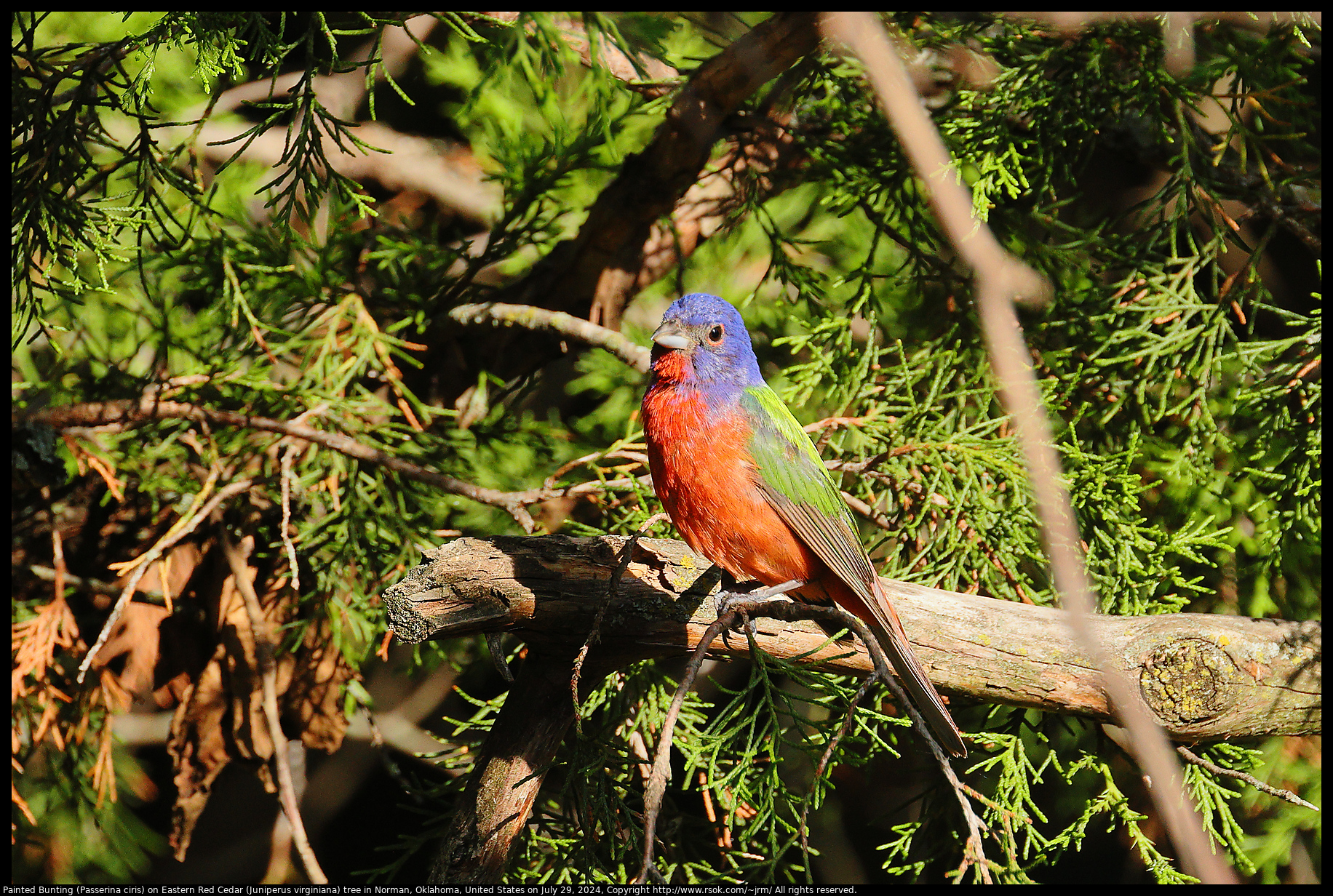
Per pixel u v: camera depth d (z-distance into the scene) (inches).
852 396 353.1
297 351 403.9
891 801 499.5
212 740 341.1
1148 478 370.0
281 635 355.9
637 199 392.5
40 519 370.9
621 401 457.7
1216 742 267.4
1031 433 115.9
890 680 217.6
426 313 410.3
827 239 466.3
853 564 265.3
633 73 403.9
